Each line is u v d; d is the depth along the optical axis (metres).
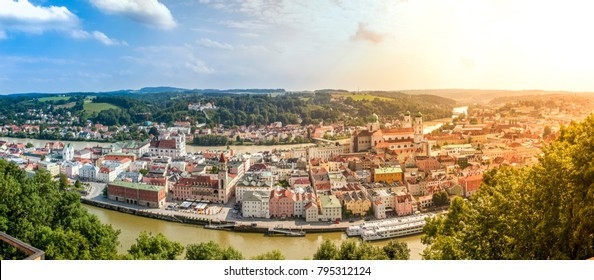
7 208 139.12
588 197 74.75
